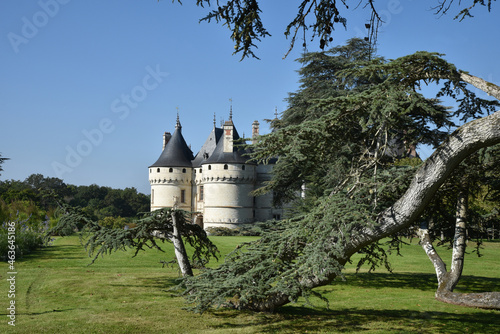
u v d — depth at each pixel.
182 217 11.09
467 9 6.53
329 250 7.12
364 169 7.81
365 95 7.26
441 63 7.14
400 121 8.34
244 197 50.31
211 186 50.25
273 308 8.61
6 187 71.19
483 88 6.79
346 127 7.95
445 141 6.70
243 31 5.43
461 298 10.13
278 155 7.91
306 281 7.37
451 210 11.98
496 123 6.18
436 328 7.92
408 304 10.37
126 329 7.35
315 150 7.84
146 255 18.12
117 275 13.14
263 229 8.50
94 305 9.07
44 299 9.53
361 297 11.39
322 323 8.17
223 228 48.06
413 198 6.99
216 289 7.19
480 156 8.28
